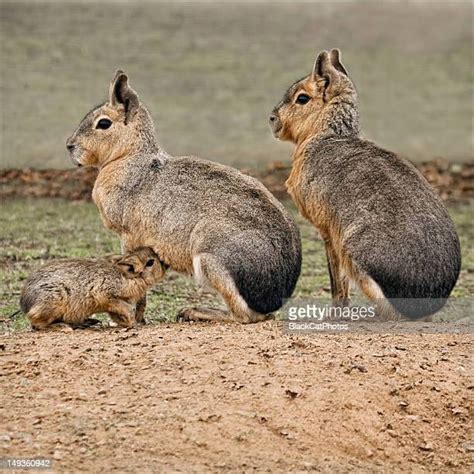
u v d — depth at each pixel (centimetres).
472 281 1803
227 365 1134
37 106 2978
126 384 1086
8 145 2667
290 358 1163
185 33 3762
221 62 3547
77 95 3114
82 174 2484
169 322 1411
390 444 1064
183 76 3397
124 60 3466
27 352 1164
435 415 1118
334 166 1413
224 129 2962
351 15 3975
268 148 2808
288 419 1049
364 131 3081
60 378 1098
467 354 1241
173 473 941
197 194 1359
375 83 3500
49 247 1931
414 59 3722
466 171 2723
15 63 3328
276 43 3706
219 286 1309
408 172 1373
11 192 2364
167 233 1364
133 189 1395
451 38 3884
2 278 1722
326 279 1816
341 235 1382
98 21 3803
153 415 1027
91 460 954
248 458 982
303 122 1493
